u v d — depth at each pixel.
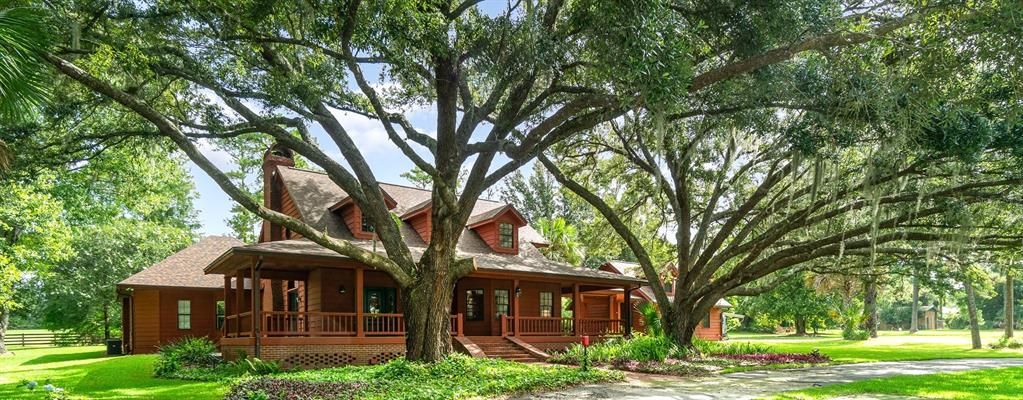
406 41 10.99
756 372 16.30
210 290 25.42
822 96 11.88
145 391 12.28
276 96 11.84
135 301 24.97
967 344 31.95
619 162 23.09
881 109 10.87
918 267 20.09
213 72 12.02
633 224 25.41
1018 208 16.95
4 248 22.58
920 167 15.23
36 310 31.28
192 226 39.78
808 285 38.03
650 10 9.05
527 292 24.30
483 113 13.47
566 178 21.23
